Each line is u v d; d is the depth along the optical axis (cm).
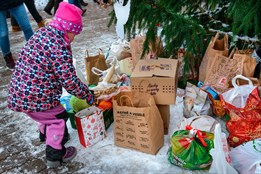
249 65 256
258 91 230
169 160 224
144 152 236
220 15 303
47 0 840
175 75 233
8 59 421
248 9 230
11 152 255
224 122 264
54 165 232
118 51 351
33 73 201
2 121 303
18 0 402
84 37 527
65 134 244
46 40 198
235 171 198
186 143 210
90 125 244
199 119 241
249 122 223
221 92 263
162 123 238
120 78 315
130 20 277
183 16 267
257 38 272
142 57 285
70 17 202
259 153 203
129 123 229
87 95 215
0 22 394
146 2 266
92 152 243
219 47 284
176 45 285
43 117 220
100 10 717
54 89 212
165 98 236
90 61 321
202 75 289
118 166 227
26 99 207
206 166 211
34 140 269
